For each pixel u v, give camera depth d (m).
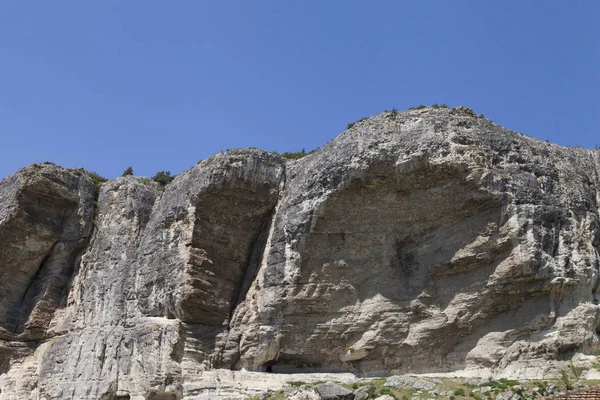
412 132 38.22
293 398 34.00
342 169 38.28
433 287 37.75
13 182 47.75
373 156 37.75
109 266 45.81
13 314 46.88
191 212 41.97
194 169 44.09
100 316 44.28
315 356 38.28
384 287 38.19
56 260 47.97
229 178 41.72
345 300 38.44
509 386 31.78
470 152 36.84
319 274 38.56
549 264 34.78
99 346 42.53
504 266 35.47
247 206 42.41
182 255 41.34
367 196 38.53
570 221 36.19
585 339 33.84
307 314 38.38
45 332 46.53
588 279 35.00
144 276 43.16
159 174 57.47
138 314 42.72
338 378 36.66
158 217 44.88
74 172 49.16
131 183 48.53
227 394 37.06
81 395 41.44
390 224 38.59
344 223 38.81
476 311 36.31
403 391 33.38
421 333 37.00
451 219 37.59
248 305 40.44
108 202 48.78
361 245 38.72
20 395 43.91
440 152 37.06
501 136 38.22
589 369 32.88
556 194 37.03
